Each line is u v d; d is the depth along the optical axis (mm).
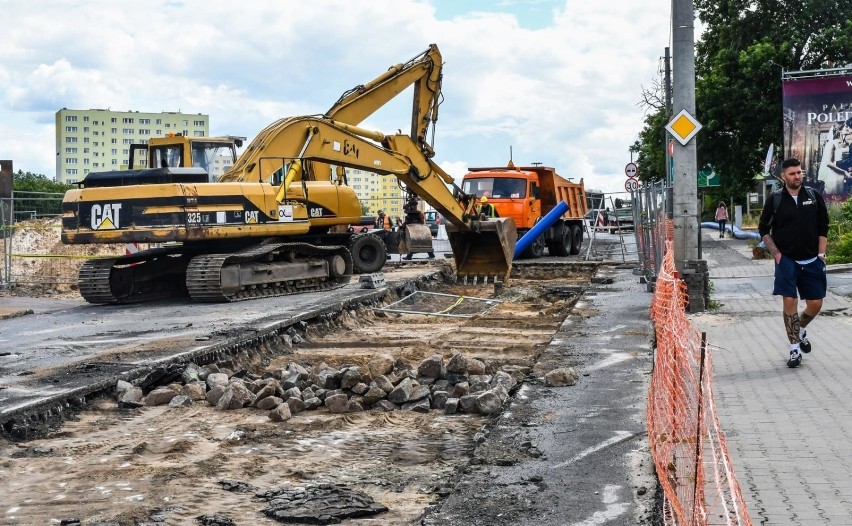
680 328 5805
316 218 23359
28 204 32719
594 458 6836
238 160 20766
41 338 14297
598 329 13523
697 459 4590
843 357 10445
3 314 18250
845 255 23828
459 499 5996
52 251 31688
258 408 9867
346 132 21297
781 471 6230
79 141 148750
